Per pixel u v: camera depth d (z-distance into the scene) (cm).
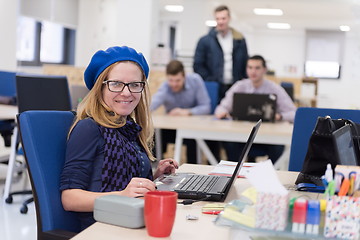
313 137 188
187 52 941
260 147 477
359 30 1677
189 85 519
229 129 395
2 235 358
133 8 821
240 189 198
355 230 123
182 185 191
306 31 1867
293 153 270
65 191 175
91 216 178
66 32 1150
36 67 1028
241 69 635
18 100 387
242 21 1764
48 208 172
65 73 760
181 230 142
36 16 951
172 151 627
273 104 444
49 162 177
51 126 182
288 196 127
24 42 997
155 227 135
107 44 1167
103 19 1162
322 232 125
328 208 124
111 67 187
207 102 524
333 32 1839
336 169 139
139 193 163
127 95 187
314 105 1020
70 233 167
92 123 183
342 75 1838
